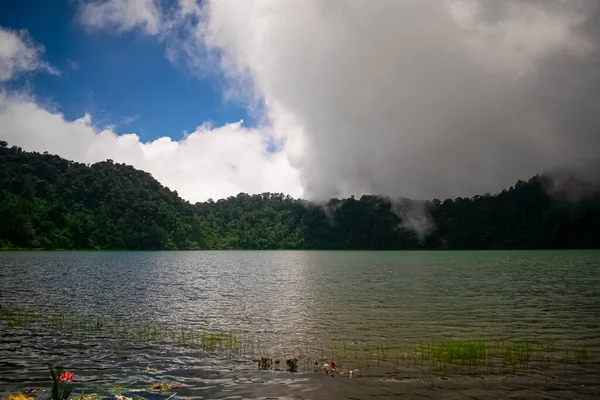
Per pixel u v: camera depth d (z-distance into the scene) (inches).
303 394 576.4
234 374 666.8
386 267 3912.4
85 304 1453.0
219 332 994.7
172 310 1343.5
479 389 596.1
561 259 5049.2
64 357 756.6
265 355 784.9
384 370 685.9
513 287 2038.6
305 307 1405.0
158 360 745.6
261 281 2484.0
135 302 1524.4
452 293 1801.2
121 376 652.7
